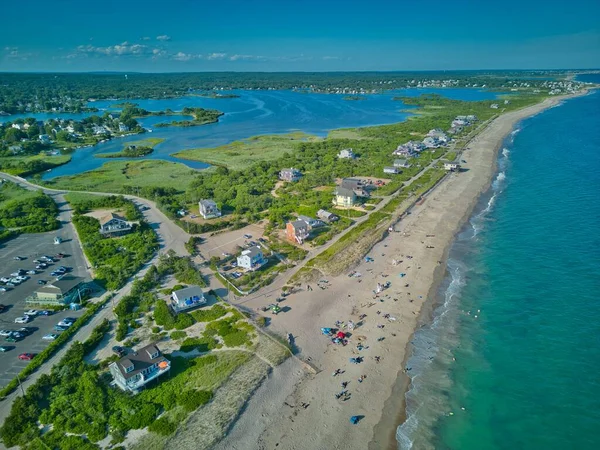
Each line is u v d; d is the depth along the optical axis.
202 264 94.31
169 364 59.47
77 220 118.31
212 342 66.88
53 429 50.78
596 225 105.81
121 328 69.81
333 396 57.12
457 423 52.78
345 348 66.50
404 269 90.56
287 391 57.81
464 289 82.00
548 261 89.81
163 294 81.69
